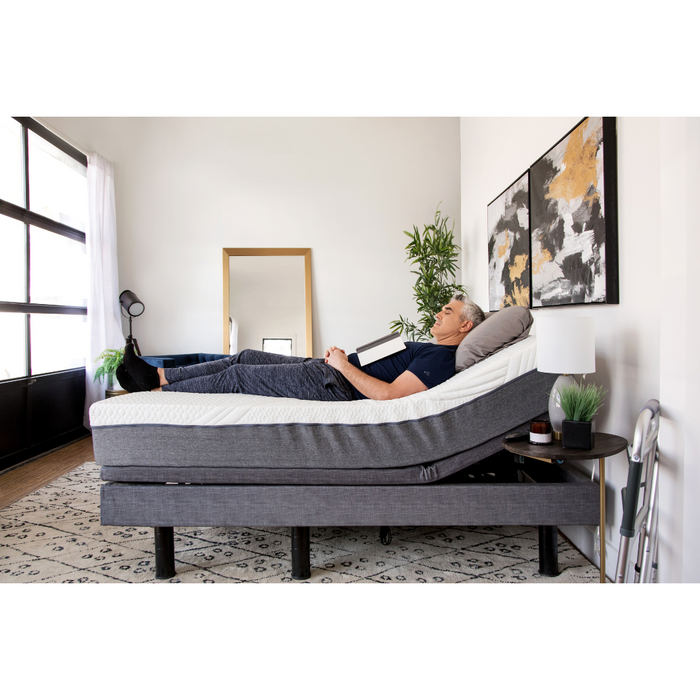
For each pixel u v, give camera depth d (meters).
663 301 1.44
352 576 1.77
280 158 5.04
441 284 4.65
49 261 4.00
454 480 1.92
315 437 1.68
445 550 2.01
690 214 1.36
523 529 2.26
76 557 1.96
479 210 4.14
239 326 4.99
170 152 4.97
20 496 2.79
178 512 1.65
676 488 1.40
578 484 1.67
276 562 1.90
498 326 1.99
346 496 1.66
